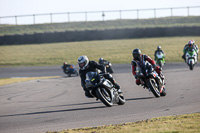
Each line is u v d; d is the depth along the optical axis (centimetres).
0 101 4403
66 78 7819
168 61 11619
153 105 3281
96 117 2791
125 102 3609
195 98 3634
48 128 2450
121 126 2253
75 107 3472
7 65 12850
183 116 2511
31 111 3388
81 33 17938
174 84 5281
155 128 2062
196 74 6806
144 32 17775
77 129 2256
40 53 15112
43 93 5075
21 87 6128
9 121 2870
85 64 3108
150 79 3675
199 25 17988
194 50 7900
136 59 3644
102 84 3103
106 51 14688
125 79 6675
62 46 16638
